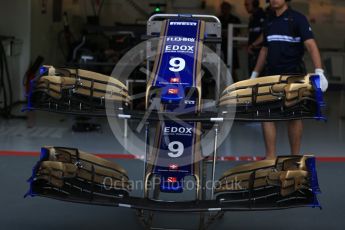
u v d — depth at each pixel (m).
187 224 6.92
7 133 11.58
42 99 5.66
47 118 13.17
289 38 8.04
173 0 18.92
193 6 18.81
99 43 16.56
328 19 19.83
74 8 18.55
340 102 16.84
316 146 11.23
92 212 7.32
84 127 11.86
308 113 5.58
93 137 11.38
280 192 5.48
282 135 12.06
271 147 8.23
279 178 5.46
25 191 8.02
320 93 5.54
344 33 19.86
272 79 5.79
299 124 8.15
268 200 5.48
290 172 5.42
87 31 15.63
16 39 14.49
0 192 7.96
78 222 6.97
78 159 5.77
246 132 12.23
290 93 5.61
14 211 7.26
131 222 7.02
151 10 18.92
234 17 17.03
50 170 5.52
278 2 7.96
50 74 5.77
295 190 5.42
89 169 5.76
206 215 6.91
